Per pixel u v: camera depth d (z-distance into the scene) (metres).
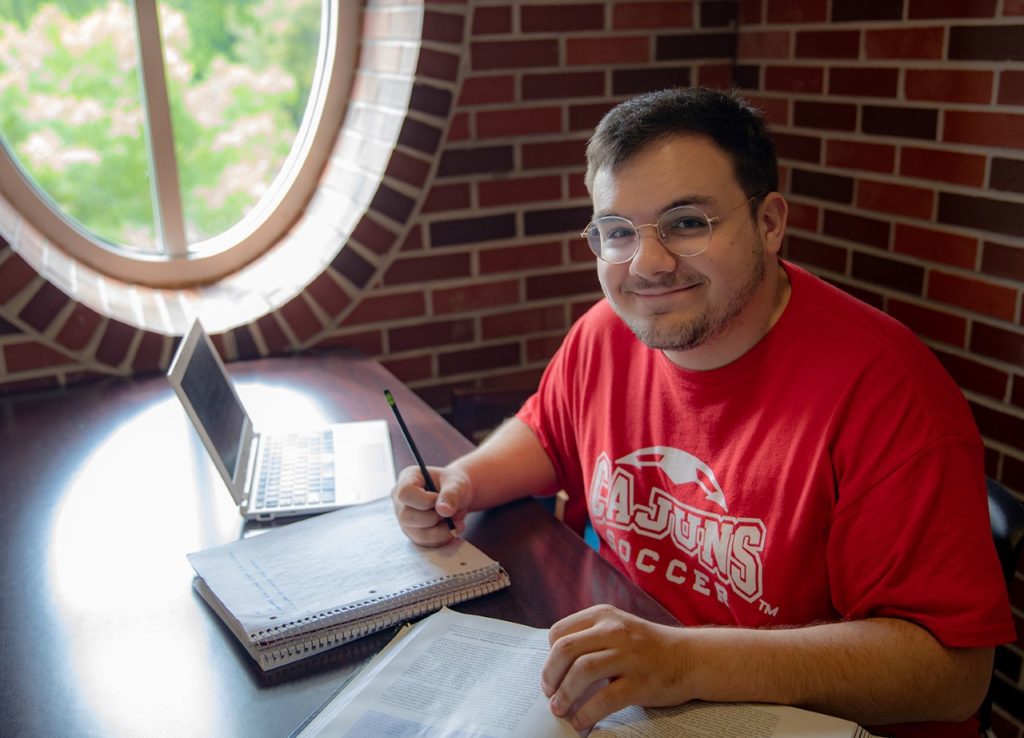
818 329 1.13
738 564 1.15
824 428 1.08
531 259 2.17
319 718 0.93
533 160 2.11
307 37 2.43
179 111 2.41
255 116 2.47
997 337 1.67
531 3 2.02
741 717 0.91
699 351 1.18
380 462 1.48
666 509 1.26
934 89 1.72
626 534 1.30
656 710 0.92
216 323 1.98
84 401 1.80
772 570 1.12
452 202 2.07
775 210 1.15
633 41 2.12
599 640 0.92
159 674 1.02
